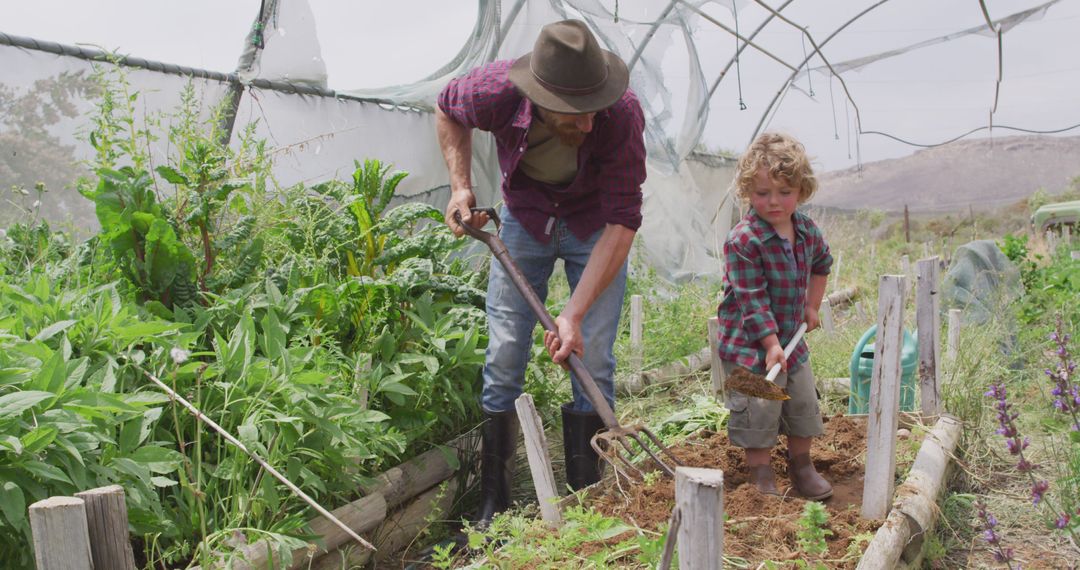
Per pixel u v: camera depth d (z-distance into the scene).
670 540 1.51
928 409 4.10
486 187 7.29
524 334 3.56
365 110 6.45
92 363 2.83
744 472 3.59
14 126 4.62
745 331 3.37
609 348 3.57
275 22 5.53
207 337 3.42
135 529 2.47
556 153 3.37
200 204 3.62
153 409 2.59
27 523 2.20
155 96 5.12
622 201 3.24
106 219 3.38
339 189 4.36
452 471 3.85
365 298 3.87
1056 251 10.48
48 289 2.97
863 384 4.48
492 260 3.63
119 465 2.41
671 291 8.46
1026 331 6.18
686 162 10.88
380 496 3.29
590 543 2.71
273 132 5.79
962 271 6.89
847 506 3.25
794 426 3.39
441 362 3.89
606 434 2.92
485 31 7.38
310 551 2.68
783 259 3.32
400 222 4.16
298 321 3.62
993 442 4.36
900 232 31.69
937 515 3.29
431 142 7.08
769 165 3.21
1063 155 63.53
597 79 2.93
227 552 2.60
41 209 4.74
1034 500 2.82
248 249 3.79
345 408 3.04
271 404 2.92
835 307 9.96
